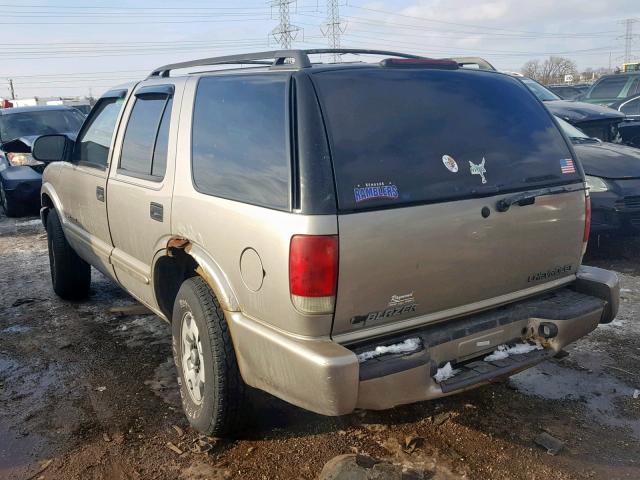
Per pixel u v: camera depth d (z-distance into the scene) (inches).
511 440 130.8
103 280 254.5
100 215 177.6
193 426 133.4
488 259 119.3
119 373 167.2
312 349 101.7
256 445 130.6
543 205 126.3
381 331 109.3
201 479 120.3
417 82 121.6
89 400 152.6
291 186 104.5
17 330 201.0
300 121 107.1
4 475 123.4
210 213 122.6
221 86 131.0
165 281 150.1
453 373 117.0
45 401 152.9
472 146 120.2
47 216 230.1
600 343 178.1
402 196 108.3
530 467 121.6
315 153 104.3
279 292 105.3
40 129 442.9
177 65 161.6
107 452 130.1
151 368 169.5
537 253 127.7
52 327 202.7
